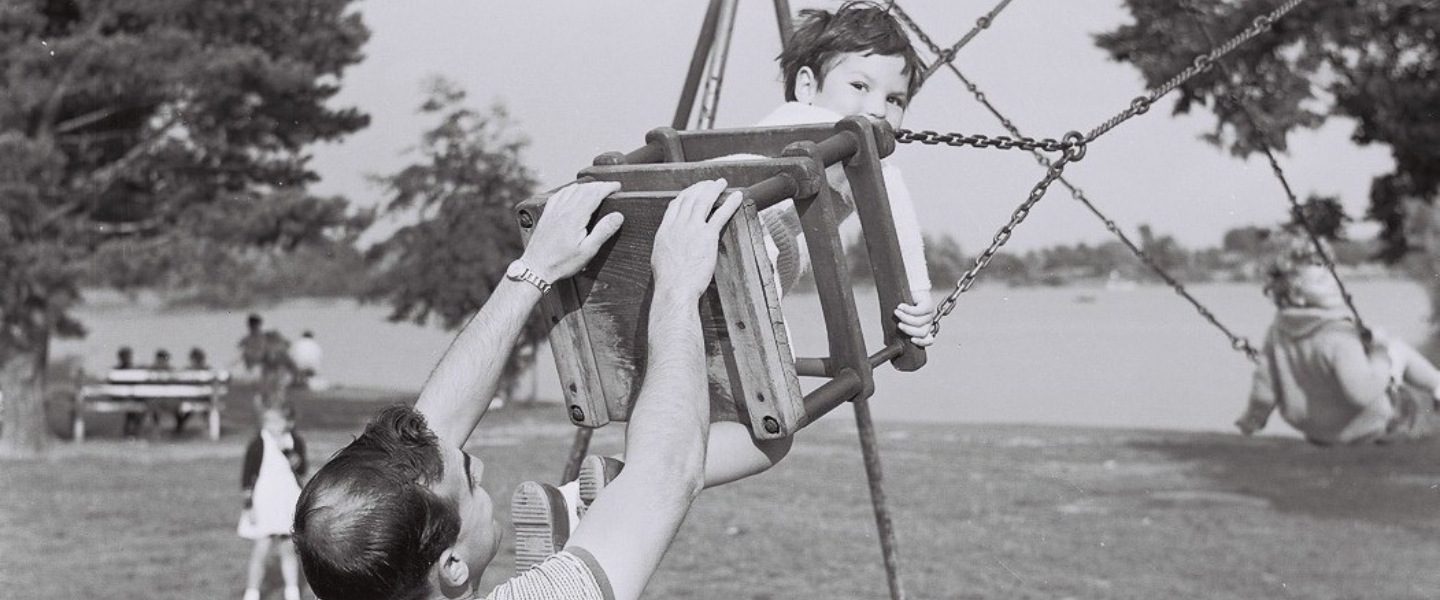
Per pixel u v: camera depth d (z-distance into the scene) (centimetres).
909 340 258
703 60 505
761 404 215
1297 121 1382
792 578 1079
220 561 1158
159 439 2445
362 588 181
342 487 183
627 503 182
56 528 1348
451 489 191
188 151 2255
